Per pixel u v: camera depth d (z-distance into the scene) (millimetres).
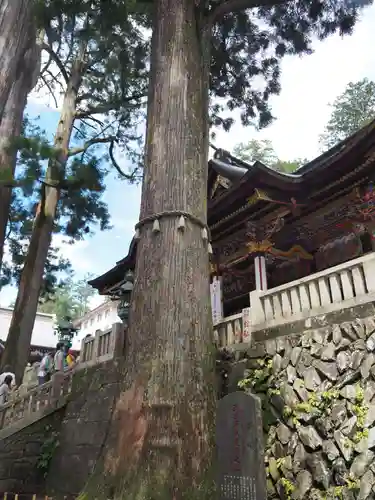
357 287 5910
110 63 16000
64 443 9461
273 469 5914
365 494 4672
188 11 7789
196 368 5250
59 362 12281
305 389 5992
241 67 12656
